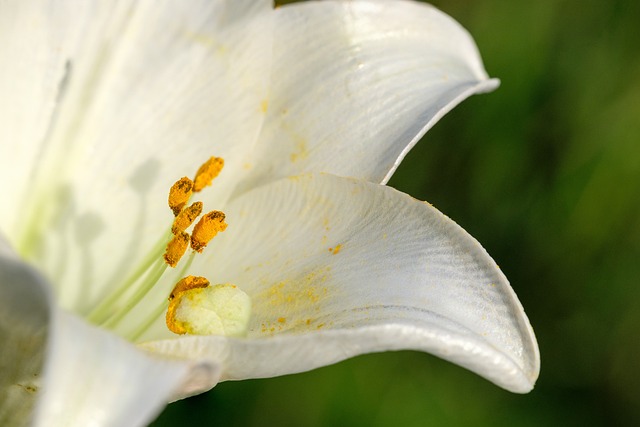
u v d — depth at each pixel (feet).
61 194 1.34
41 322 1.18
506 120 1.74
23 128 1.32
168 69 1.36
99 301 1.35
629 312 1.76
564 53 1.74
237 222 1.36
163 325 1.33
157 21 1.35
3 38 1.30
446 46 1.40
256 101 1.37
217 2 1.36
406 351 1.66
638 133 1.73
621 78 1.74
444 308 1.26
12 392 1.23
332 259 1.31
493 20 1.74
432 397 1.67
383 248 1.29
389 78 1.38
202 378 1.20
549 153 1.75
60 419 1.10
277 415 1.62
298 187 1.34
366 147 1.36
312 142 1.37
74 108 1.34
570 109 1.74
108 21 1.34
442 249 1.28
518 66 1.74
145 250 1.36
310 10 1.39
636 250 1.75
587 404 1.75
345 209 1.32
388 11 1.39
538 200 1.75
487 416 1.69
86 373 1.11
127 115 1.35
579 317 1.76
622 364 1.76
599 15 1.73
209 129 1.37
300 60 1.38
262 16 1.37
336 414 1.64
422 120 1.35
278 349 1.20
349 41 1.39
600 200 1.74
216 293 1.28
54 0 1.31
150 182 1.36
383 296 1.27
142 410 1.10
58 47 1.32
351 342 1.19
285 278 1.32
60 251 1.34
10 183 1.32
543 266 1.76
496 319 1.25
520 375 1.22
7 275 1.14
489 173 1.75
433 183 1.76
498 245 1.76
